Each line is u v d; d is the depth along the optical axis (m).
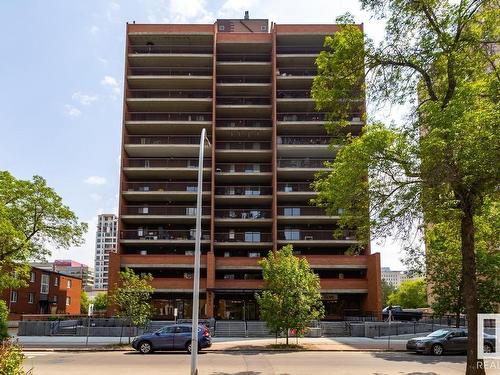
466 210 12.67
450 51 13.28
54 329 37.03
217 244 52.78
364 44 14.77
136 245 54.12
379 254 48.12
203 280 50.75
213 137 54.25
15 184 32.00
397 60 14.62
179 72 58.53
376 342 31.95
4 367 8.03
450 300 29.58
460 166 11.28
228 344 29.62
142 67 58.41
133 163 55.31
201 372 17.67
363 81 15.41
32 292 63.28
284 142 56.00
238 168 55.75
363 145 13.80
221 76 58.06
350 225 15.77
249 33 58.44
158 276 52.91
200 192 16.81
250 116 58.44
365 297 50.44
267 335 37.06
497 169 10.71
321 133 57.47
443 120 11.48
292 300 27.80
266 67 57.84
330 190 15.43
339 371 17.89
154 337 25.55
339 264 50.47
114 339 33.66
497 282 28.91
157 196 54.75
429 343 24.64
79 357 23.39
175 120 56.56
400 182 13.65
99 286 181.38
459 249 28.02
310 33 57.34
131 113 56.59
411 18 14.05
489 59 13.45
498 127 10.65
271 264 28.81
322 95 15.63
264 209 54.91
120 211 53.44
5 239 28.20
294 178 56.31
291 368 18.80
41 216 32.59
